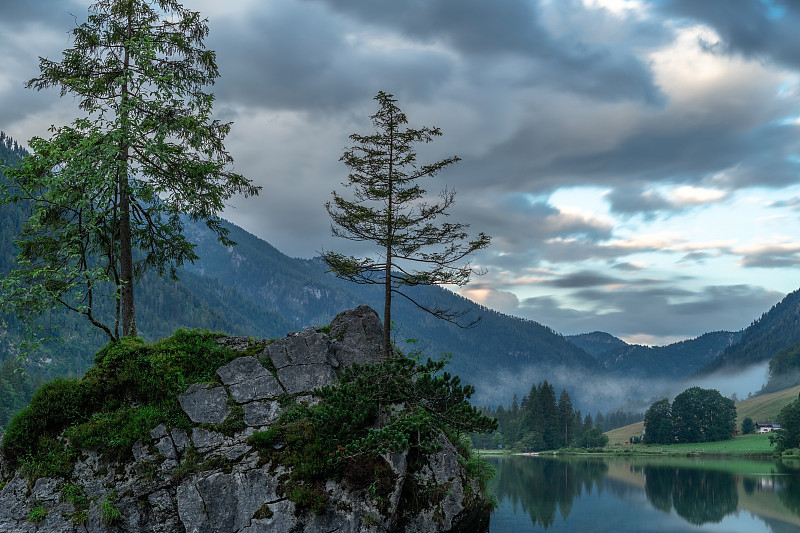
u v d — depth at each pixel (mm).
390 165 24594
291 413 22875
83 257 25500
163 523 20438
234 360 24250
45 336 24266
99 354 24453
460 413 22422
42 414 22062
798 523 77062
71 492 20734
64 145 24766
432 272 24141
